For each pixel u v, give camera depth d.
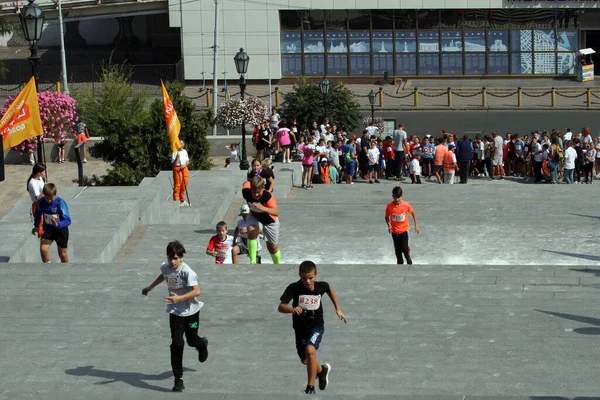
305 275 14.00
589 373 15.12
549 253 26.95
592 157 48.47
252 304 18.88
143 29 97.06
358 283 20.14
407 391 14.52
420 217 32.38
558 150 47.75
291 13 84.75
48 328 17.62
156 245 26.84
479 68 85.94
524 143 50.47
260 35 84.25
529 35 85.56
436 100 76.94
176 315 14.76
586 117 69.88
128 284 20.05
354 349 16.42
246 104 51.31
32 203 25.06
